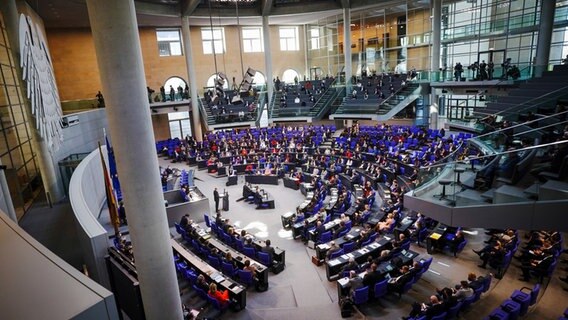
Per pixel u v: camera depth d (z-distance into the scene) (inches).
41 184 724.0
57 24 1123.3
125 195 293.4
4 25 585.0
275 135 1190.9
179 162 1138.7
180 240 605.9
